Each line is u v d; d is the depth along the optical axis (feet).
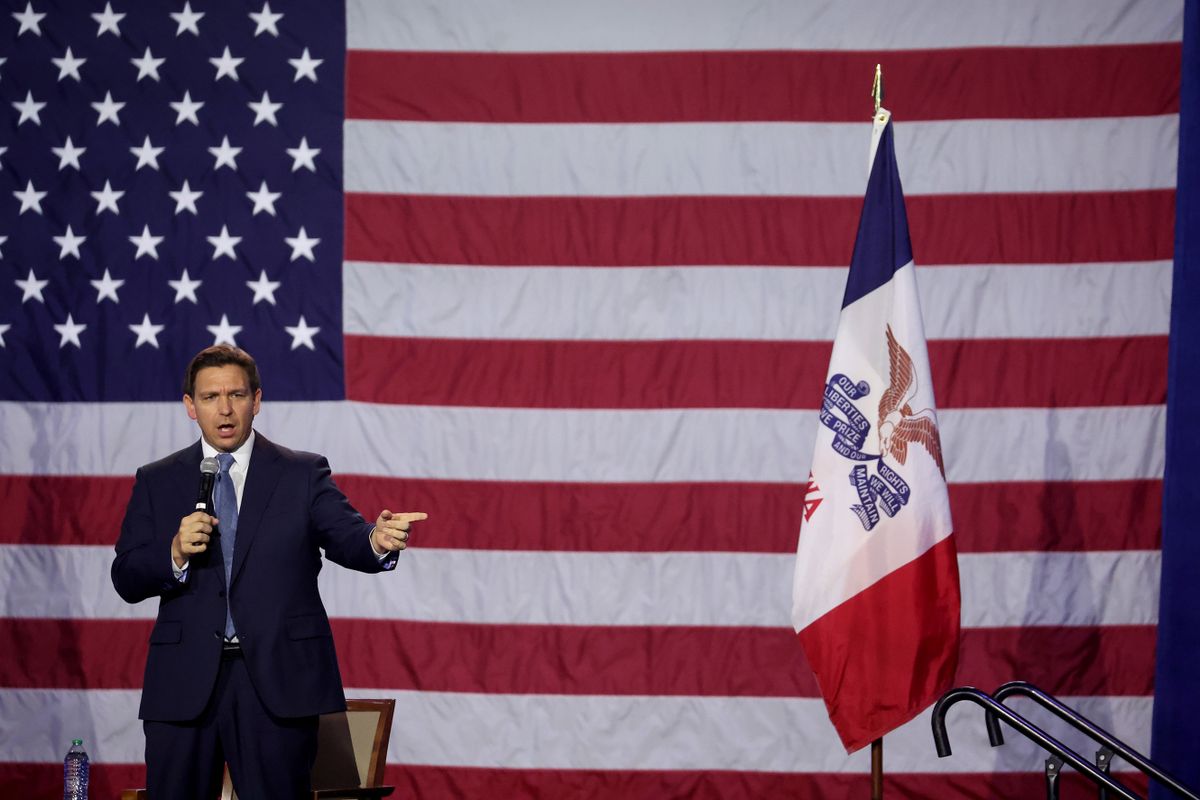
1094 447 50.90
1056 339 51.13
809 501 38.01
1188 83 49.32
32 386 52.21
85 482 51.96
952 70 51.72
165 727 34.09
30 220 52.70
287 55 52.85
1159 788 48.93
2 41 53.16
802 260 51.65
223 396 35.22
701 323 51.78
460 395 51.93
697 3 52.16
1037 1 51.62
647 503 51.57
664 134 52.06
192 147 52.85
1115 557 50.75
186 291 52.39
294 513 35.86
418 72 52.49
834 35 51.96
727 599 51.42
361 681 51.42
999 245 51.34
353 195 52.39
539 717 51.26
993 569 50.96
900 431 37.86
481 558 51.65
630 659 51.31
